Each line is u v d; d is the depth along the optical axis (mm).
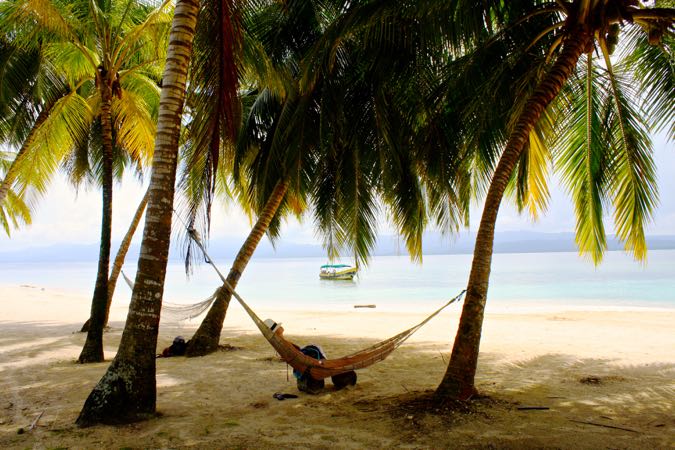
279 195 8648
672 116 6047
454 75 6301
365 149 8297
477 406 4434
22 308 17656
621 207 7008
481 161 7148
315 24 8133
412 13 5395
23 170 8742
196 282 44312
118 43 7734
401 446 3564
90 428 3996
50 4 6598
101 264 7309
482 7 5504
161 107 4414
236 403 4918
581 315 13742
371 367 6797
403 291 28922
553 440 3629
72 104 8367
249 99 10094
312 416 4422
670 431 3850
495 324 11914
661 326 11133
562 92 6801
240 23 5246
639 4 5066
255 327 12078
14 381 5875
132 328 4312
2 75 8617
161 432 3930
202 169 5836
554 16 5945
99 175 12484
